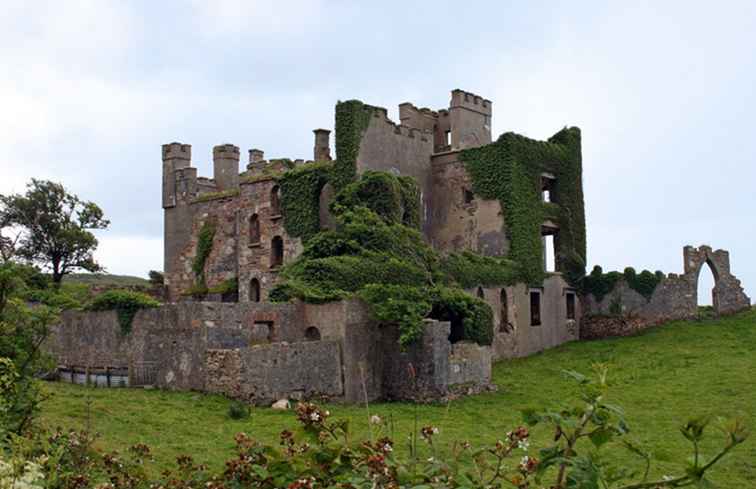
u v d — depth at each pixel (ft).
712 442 79.56
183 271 176.65
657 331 159.43
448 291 121.19
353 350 104.99
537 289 156.35
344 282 113.60
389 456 25.23
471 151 160.04
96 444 51.21
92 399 86.58
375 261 119.44
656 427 88.63
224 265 168.35
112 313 106.63
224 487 26.30
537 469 22.11
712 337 149.48
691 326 160.66
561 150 168.04
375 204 134.92
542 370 134.72
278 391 94.02
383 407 99.50
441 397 104.53
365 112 146.51
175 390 97.14
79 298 138.92
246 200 157.89
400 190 139.23
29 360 47.44
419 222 146.00
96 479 37.63
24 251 182.39
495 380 125.08
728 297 171.63
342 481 24.26
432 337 105.29
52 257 185.06
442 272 131.64
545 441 74.64
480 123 173.68
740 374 118.11
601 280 167.94
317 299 107.34
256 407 90.22
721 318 167.43
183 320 97.76
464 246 159.12
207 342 94.94
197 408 85.81
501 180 155.74
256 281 154.10
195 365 95.66
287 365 95.86
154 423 76.74
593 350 150.00
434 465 24.13
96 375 106.83
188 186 178.19
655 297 164.04
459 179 161.17
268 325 105.70
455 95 168.35
